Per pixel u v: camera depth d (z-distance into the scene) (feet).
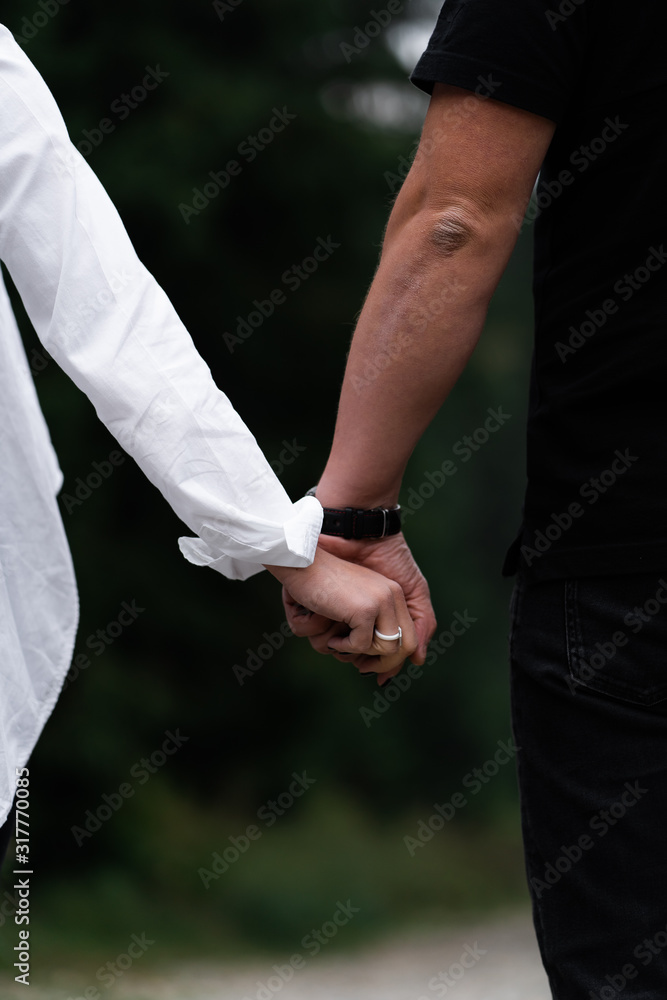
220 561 16.40
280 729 143.95
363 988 82.58
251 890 113.19
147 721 115.85
